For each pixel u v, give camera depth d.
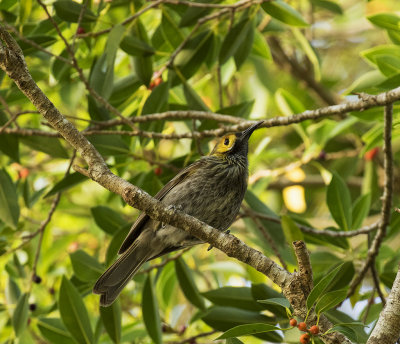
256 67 14.74
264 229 10.98
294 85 16.80
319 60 11.95
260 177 13.44
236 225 14.88
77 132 7.57
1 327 11.70
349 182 16.14
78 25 9.93
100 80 10.45
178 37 11.16
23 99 10.81
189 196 9.76
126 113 12.66
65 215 15.10
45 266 13.02
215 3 10.77
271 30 13.21
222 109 11.11
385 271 10.80
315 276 9.91
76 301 9.80
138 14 10.48
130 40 10.59
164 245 9.60
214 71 14.32
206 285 13.29
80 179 10.34
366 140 11.07
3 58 7.37
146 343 11.84
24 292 10.66
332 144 15.80
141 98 12.27
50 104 7.52
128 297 13.78
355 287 9.91
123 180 7.45
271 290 9.30
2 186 10.36
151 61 10.73
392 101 8.69
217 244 7.24
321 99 16.44
